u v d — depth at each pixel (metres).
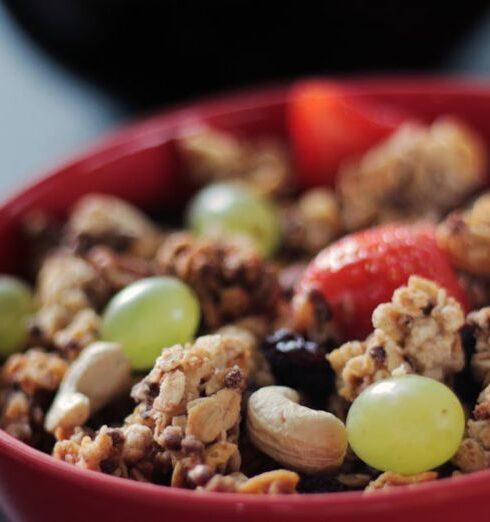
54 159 0.52
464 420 0.33
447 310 0.34
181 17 0.52
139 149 0.44
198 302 0.38
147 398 0.34
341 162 0.45
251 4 0.51
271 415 0.33
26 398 0.36
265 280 0.38
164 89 0.54
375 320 0.34
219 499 0.31
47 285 0.40
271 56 0.53
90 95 0.55
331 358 0.35
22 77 0.55
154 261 0.40
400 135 0.44
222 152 0.44
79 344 0.37
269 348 0.36
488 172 0.45
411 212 0.43
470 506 0.31
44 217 0.43
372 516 0.30
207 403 0.33
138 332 0.36
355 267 0.36
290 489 0.32
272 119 0.46
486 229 0.37
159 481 0.33
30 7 0.54
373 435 0.32
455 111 0.45
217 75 0.54
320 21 0.52
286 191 0.45
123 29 0.52
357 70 0.53
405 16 0.52
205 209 0.42
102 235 0.41
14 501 0.34
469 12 0.53
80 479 0.32
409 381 0.33
